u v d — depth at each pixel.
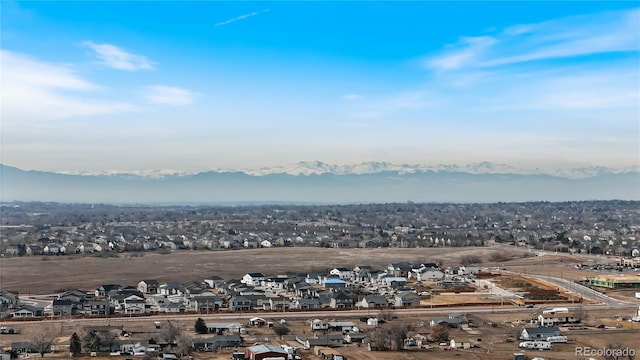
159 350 116.69
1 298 159.88
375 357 112.44
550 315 144.12
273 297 165.50
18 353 113.06
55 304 150.88
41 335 126.56
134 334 128.12
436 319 140.38
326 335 126.38
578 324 140.25
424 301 168.12
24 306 151.38
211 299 158.88
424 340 124.44
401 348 119.19
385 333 120.00
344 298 162.50
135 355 113.56
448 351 117.31
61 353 114.00
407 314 151.25
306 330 134.12
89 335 117.25
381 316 145.00
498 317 147.25
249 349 111.69
